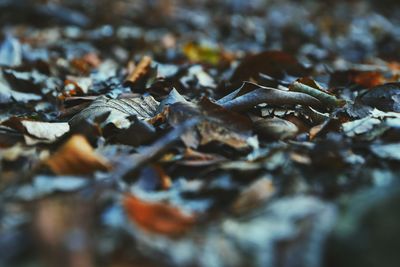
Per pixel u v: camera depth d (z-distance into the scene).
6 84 0.81
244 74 0.84
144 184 0.51
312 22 2.01
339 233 0.41
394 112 0.66
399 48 1.58
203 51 1.25
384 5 2.45
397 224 0.41
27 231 0.42
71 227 0.41
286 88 0.77
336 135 0.58
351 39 1.73
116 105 0.65
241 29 1.76
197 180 0.52
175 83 0.80
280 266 0.41
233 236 0.43
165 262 0.41
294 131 0.59
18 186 0.50
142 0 1.99
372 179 0.50
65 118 0.70
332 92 0.80
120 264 0.41
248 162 0.53
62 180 0.50
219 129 0.57
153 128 0.58
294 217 0.44
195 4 2.18
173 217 0.44
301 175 0.51
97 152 0.56
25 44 1.16
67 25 1.60
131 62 0.94
